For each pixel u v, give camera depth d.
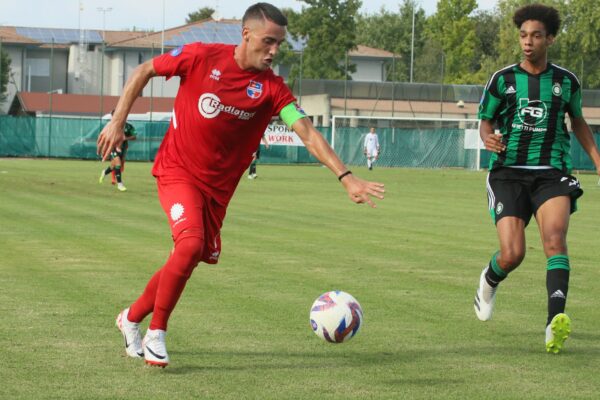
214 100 11.20
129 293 16.91
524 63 13.58
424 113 108.12
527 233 29.84
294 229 29.42
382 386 10.74
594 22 117.31
